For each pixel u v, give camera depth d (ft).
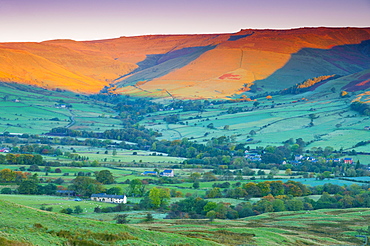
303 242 348.38
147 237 255.70
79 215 456.45
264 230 374.63
